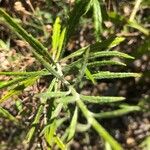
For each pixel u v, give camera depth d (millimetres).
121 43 304
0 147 385
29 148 308
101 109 393
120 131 400
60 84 219
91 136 410
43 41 293
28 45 217
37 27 296
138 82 365
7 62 252
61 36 226
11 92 215
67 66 217
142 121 374
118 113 153
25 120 270
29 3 283
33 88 257
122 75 210
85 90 370
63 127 338
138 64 337
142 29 270
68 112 224
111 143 135
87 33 322
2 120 337
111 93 381
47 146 220
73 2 293
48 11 306
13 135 383
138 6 267
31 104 260
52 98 217
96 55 214
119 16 267
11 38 273
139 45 294
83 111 161
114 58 321
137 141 365
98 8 250
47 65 203
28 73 212
